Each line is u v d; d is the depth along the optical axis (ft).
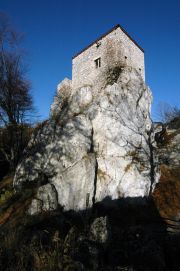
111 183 54.34
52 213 44.80
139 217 51.39
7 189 59.93
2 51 70.28
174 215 53.88
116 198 53.57
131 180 55.83
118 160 56.90
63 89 78.33
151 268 22.58
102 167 55.52
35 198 49.21
